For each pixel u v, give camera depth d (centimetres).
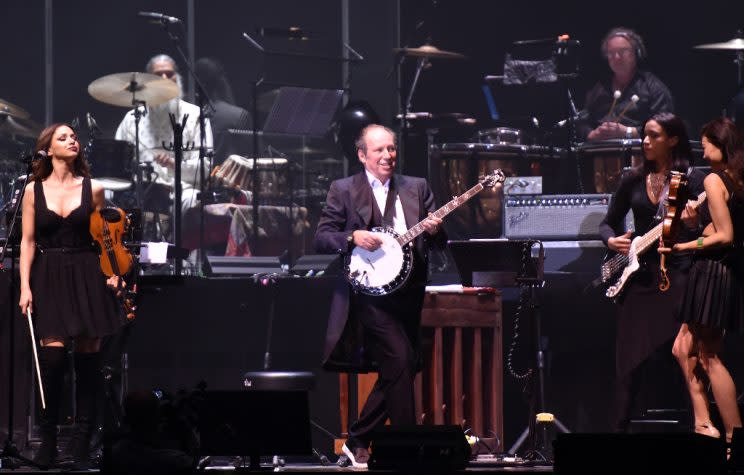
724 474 1555
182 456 1616
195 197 3744
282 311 2641
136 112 3781
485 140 3334
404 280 1942
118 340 2267
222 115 4309
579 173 3152
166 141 4059
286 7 4456
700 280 1906
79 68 4456
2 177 3612
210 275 2841
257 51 4475
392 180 2044
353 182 2038
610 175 3089
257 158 3753
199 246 3650
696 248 1884
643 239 2086
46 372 1903
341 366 2008
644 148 2134
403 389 1922
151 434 1633
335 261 2681
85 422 1961
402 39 4088
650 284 2111
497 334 2270
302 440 1716
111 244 1975
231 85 4494
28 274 1923
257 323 2650
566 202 2700
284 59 4425
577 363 2625
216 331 2650
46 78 4438
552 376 2617
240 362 2667
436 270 3114
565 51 3544
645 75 3772
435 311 2195
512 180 2761
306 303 2636
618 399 2281
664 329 2086
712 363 1931
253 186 3559
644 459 1560
